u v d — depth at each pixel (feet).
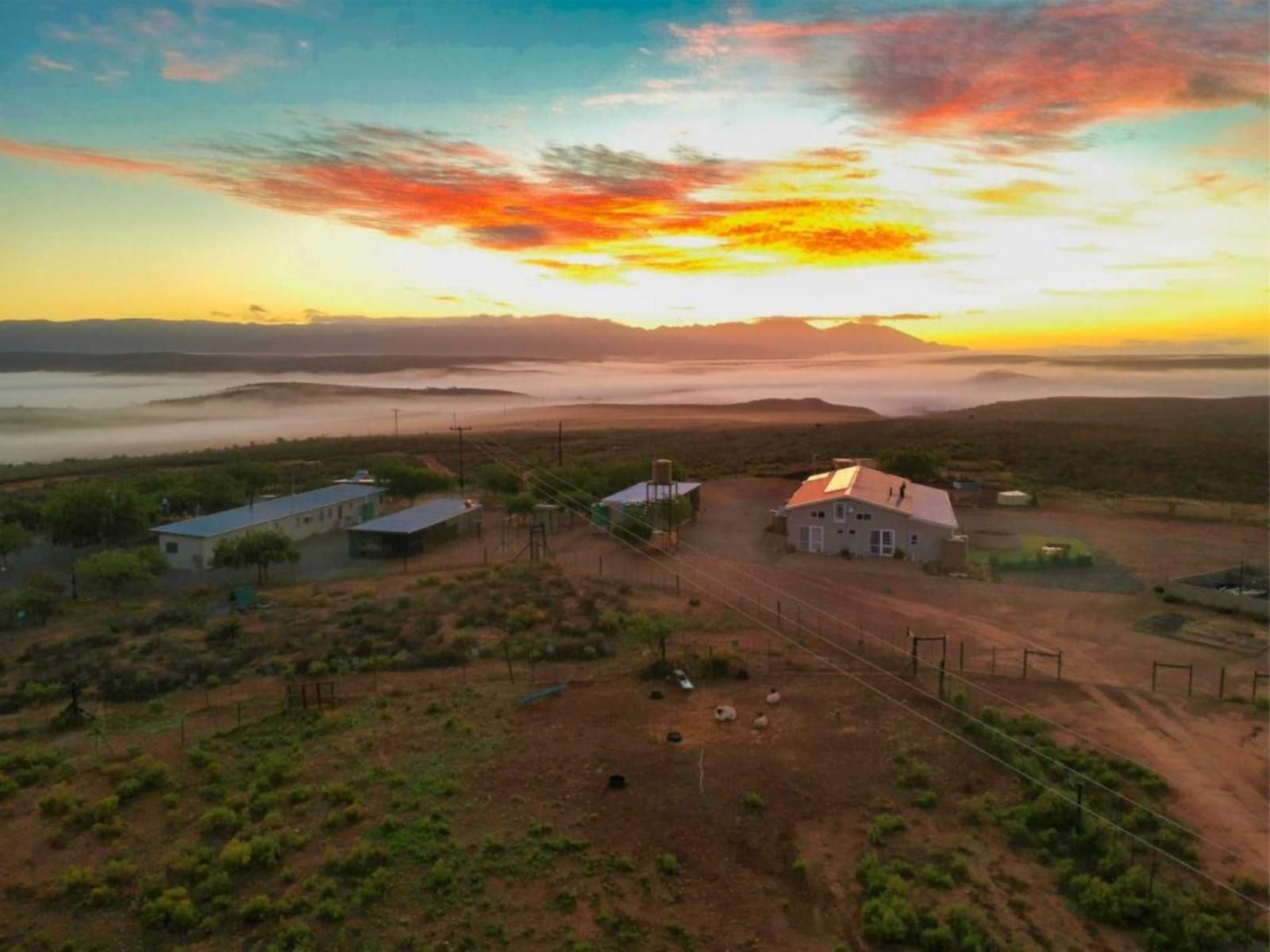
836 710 103.45
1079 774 85.30
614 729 98.99
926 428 442.50
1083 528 207.51
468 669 117.91
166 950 63.77
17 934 65.36
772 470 313.53
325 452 409.08
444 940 64.90
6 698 106.73
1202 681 111.14
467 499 250.98
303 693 104.99
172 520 219.00
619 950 64.13
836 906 69.46
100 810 80.94
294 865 74.02
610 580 163.22
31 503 230.89
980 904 69.10
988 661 118.93
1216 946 63.57
